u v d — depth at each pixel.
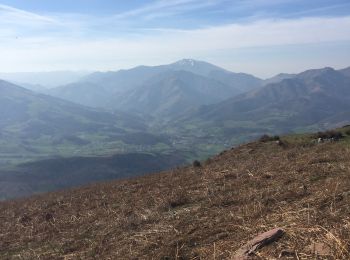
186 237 8.56
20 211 16.88
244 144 22.11
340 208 7.87
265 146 20.55
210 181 14.30
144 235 9.66
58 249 10.58
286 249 6.53
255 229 7.91
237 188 12.30
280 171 13.27
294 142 19.92
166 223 10.24
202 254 7.55
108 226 11.51
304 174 11.85
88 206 15.07
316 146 17.55
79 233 11.59
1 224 14.95
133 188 16.64
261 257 6.52
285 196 9.89
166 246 8.36
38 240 12.01
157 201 13.06
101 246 9.86
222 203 10.77
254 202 10.02
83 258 9.40
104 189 18.05
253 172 14.16
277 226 7.70
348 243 6.13
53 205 16.73
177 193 13.22
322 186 9.98
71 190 21.55
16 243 12.12
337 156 13.74
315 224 7.25
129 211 12.79
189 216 10.28
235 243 7.54
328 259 5.94
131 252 8.73
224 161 19.20
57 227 12.91
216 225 8.97
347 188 9.03
